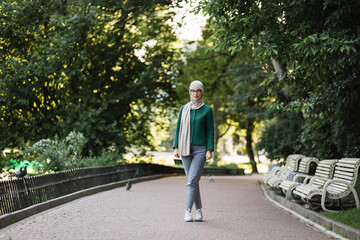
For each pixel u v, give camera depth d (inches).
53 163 508.7
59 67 709.3
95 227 278.1
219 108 1547.7
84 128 733.9
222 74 1056.2
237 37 361.4
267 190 564.1
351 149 457.4
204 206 402.9
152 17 824.3
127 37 836.0
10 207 306.8
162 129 970.7
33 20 701.9
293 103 446.9
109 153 746.2
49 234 248.8
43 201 375.6
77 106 740.7
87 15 675.4
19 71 671.8
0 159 666.8
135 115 888.9
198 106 302.5
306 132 567.8
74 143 611.5
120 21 767.1
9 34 690.8
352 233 239.9
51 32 709.9
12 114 745.0
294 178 422.0
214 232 263.7
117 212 350.3
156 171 924.6
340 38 319.9
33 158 531.8
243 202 449.1
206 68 1119.0
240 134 1830.7
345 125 458.9
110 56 788.6
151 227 280.5
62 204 403.5
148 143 935.7
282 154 853.8
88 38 752.3
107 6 734.5
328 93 418.9
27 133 757.9
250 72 920.3
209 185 713.6
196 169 299.3
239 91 1034.1
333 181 324.2
